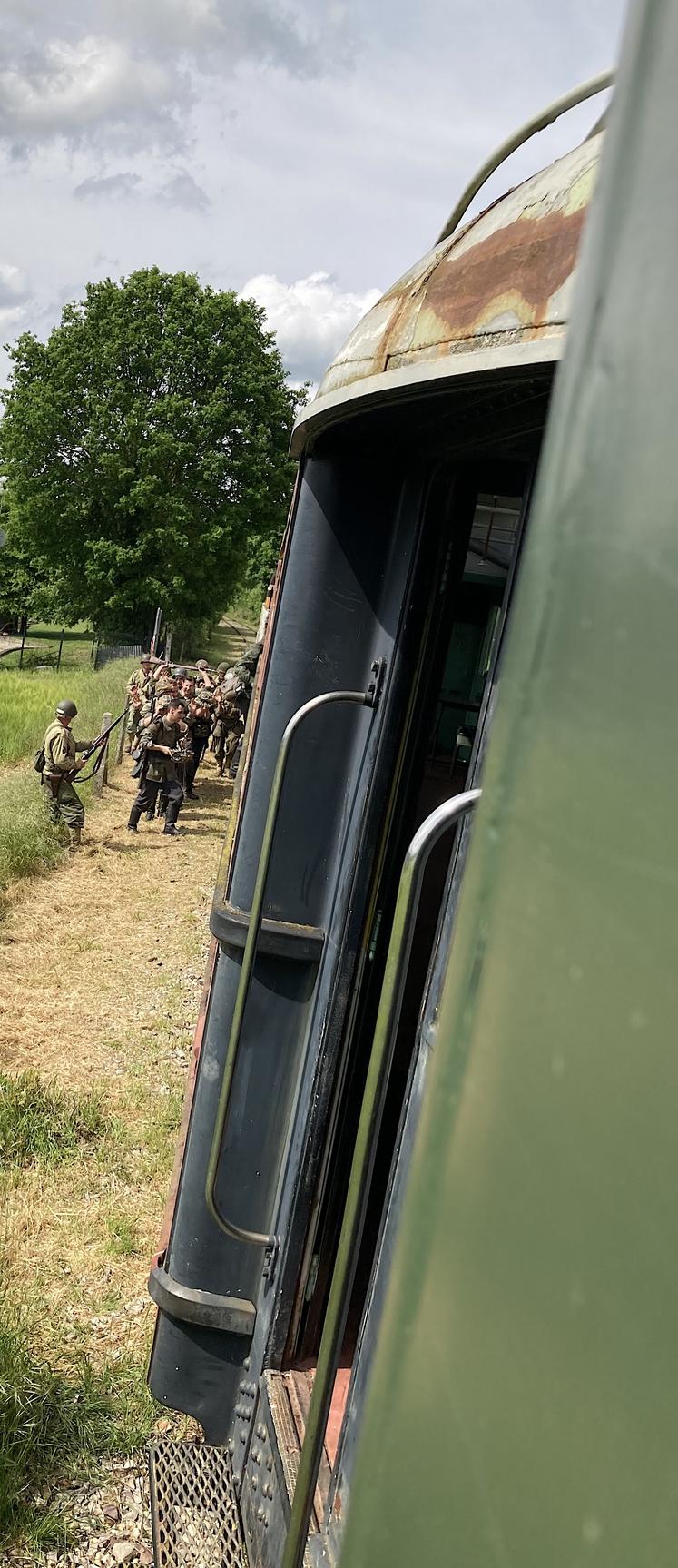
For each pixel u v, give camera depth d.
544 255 1.94
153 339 43.81
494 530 3.22
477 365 2.00
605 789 0.36
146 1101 6.98
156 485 42.69
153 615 45.72
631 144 0.35
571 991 0.36
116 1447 4.05
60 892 11.78
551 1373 0.36
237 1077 3.16
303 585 3.00
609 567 0.36
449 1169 0.41
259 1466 2.99
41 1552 3.58
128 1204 5.82
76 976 9.23
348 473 2.94
